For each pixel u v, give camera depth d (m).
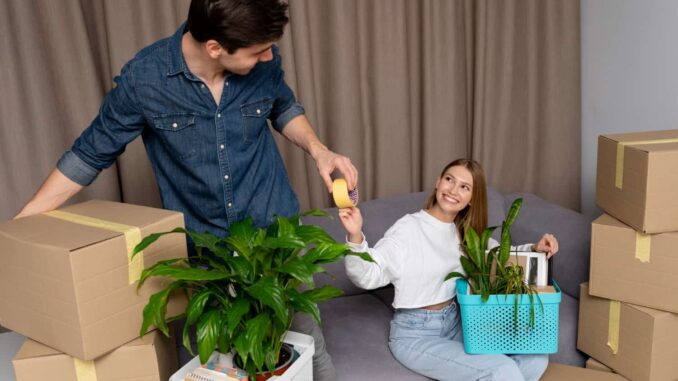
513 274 1.65
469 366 1.63
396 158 2.56
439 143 2.60
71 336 1.27
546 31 2.57
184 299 1.45
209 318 1.23
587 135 2.70
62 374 1.35
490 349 1.67
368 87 2.48
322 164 1.50
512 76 2.61
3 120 1.98
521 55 2.61
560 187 2.74
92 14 2.09
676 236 1.58
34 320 1.34
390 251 1.77
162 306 1.26
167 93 1.37
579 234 2.09
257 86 1.47
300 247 1.22
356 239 1.58
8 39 1.94
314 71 2.41
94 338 1.28
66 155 1.46
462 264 1.75
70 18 2.01
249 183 1.52
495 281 1.72
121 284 1.31
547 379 1.74
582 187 2.76
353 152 2.49
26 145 2.02
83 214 1.45
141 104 1.38
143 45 2.09
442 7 2.44
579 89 2.66
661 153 1.56
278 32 1.23
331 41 2.37
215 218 1.53
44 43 2.01
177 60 1.35
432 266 1.81
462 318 1.68
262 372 1.29
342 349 1.81
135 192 2.20
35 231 1.33
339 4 2.32
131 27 2.07
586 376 1.75
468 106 2.66
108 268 1.28
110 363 1.35
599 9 2.51
